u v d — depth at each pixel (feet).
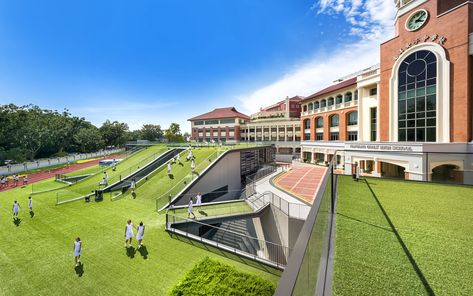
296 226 49.03
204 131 247.29
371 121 93.50
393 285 11.71
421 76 66.80
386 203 27.94
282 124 207.41
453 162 53.88
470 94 57.77
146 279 31.40
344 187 38.22
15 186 99.71
